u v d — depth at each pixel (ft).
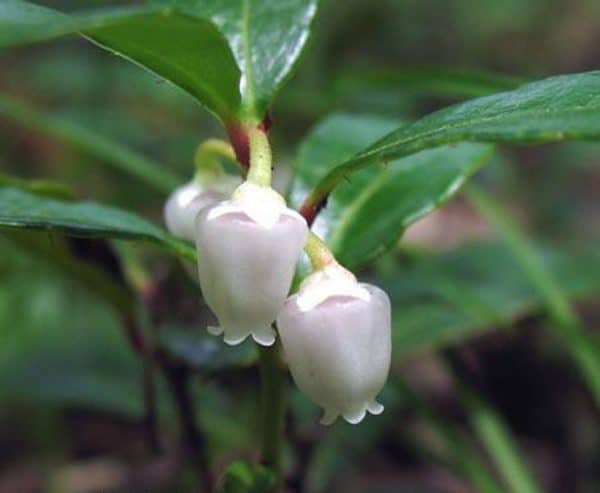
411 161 0.35
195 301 0.38
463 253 0.50
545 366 0.63
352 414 0.28
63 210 0.32
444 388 0.66
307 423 0.43
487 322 0.43
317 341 0.28
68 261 0.36
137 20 0.27
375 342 0.28
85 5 0.98
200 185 0.33
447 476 0.56
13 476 0.58
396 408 0.49
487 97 0.28
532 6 1.39
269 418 0.32
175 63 0.28
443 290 0.44
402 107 0.78
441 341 0.42
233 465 0.32
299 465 0.42
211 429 0.47
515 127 0.26
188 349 0.38
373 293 0.28
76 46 0.97
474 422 0.44
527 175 0.88
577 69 1.39
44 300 0.57
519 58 1.39
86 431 0.61
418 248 0.51
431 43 1.32
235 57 0.30
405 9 1.30
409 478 0.56
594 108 0.26
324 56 1.18
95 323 0.56
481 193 0.48
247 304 0.28
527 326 0.62
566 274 0.48
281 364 0.32
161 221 0.74
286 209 0.28
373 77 0.49
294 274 0.30
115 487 0.56
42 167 0.90
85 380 0.49
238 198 0.28
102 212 0.32
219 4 0.31
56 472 0.55
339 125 0.38
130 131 0.83
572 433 0.61
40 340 0.53
